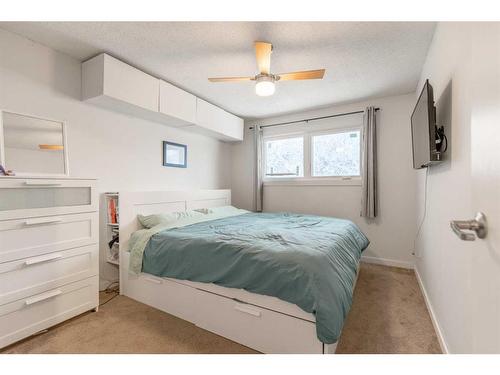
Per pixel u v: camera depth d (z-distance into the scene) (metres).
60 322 1.82
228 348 1.60
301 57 2.31
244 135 4.54
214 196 3.81
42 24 1.84
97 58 2.24
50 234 1.76
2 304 1.52
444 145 1.63
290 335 1.46
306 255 1.51
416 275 2.89
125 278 2.37
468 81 1.22
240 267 1.64
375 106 3.40
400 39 2.03
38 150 2.03
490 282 0.61
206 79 2.81
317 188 3.84
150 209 2.77
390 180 3.32
